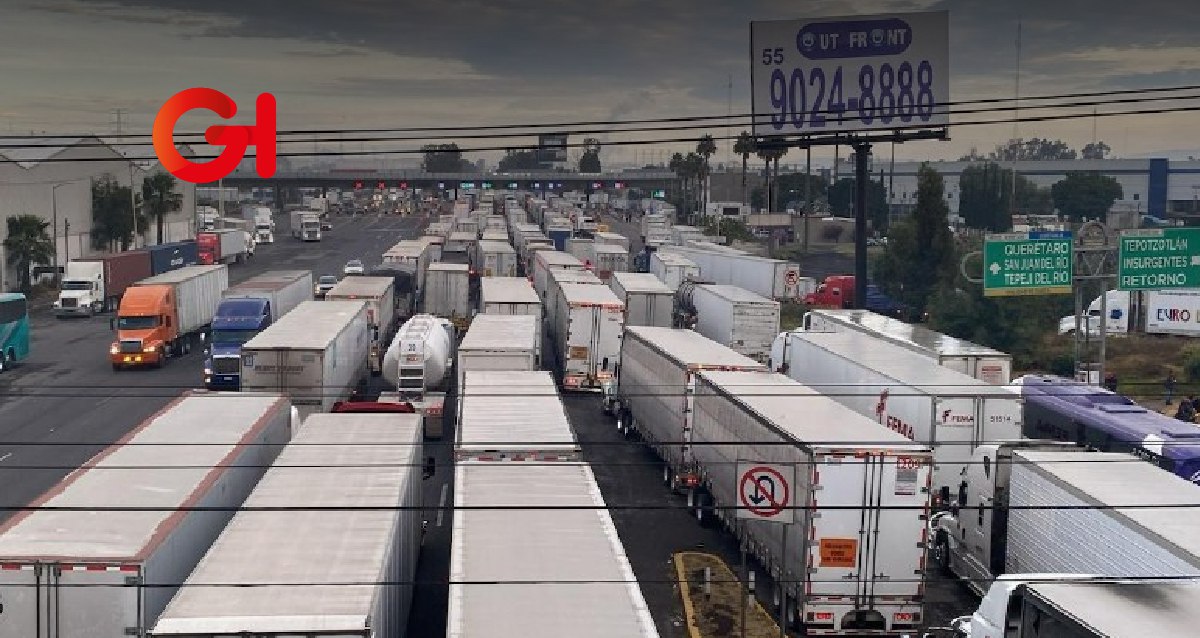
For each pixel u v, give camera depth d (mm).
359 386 54688
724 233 164375
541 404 34594
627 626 17609
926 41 62062
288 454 27781
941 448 33594
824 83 63031
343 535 21109
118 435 47625
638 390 47625
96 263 91562
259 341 43469
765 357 61219
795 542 27625
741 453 32031
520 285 72000
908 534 26984
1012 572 29172
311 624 16766
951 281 86375
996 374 42500
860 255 65312
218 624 16672
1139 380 64750
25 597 18984
